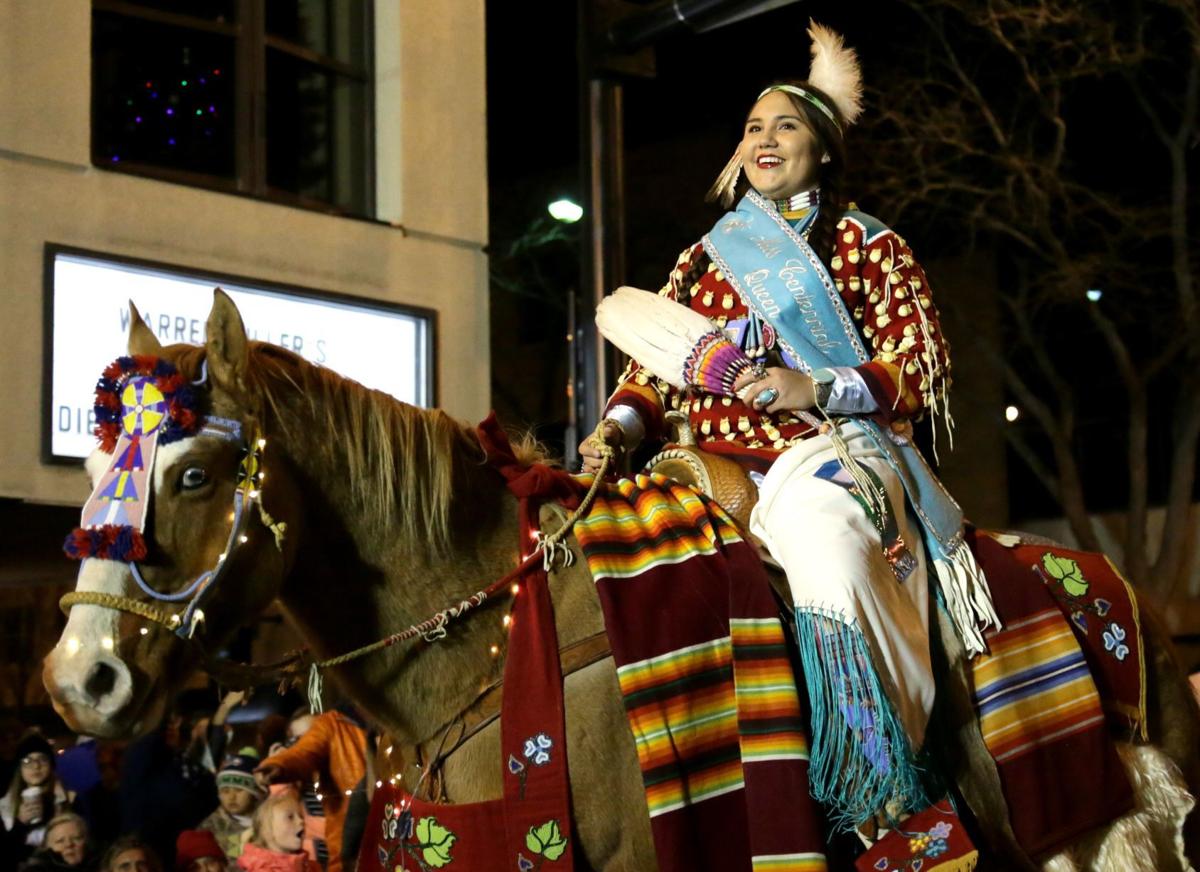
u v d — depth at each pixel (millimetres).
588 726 3186
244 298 7820
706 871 3098
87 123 7340
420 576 3342
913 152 15273
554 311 18312
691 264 3959
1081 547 16344
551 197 18203
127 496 3016
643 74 7422
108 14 7789
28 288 7023
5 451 6871
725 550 3367
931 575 3625
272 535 3178
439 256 8789
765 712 3188
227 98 8281
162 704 3039
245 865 5672
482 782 3217
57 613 8945
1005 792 3516
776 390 3473
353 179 8812
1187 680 4121
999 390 17969
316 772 5898
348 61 8852
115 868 5305
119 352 7316
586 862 3174
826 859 3166
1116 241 15914
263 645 9250
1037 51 15375
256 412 3193
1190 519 17172
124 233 7402
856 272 3762
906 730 3273
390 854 3260
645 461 4070
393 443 3359
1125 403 17906
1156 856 3705
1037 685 3641
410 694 3322
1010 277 17734
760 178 3871
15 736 7246
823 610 3262
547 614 3281
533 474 3436
